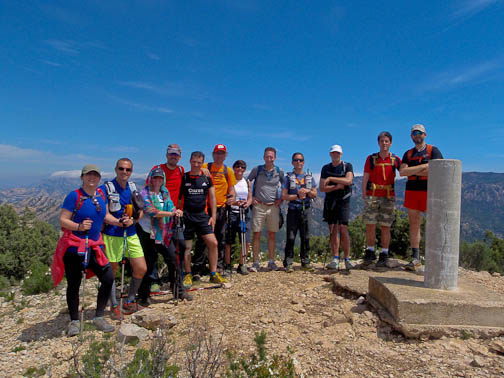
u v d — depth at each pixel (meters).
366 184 6.87
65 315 5.62
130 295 5.28
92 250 4.60
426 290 4.59
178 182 6.34
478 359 3.54
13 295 7.03
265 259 10.53
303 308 5.23
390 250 12.70
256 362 3.29
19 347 4.36
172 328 4.69
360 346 4.05
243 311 5.21
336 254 7.08
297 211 7.20
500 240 21.08
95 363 3.16
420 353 3.82
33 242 16.03
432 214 4.73
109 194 4.96
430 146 6.04
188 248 6.66
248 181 7.52
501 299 4.30
